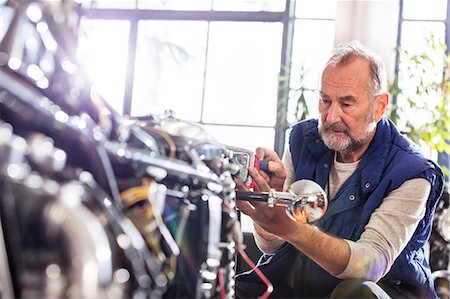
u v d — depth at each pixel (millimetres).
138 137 920
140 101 5980
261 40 5805
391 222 1842
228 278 1173
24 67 750
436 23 5633
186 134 1070
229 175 1175
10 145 632
